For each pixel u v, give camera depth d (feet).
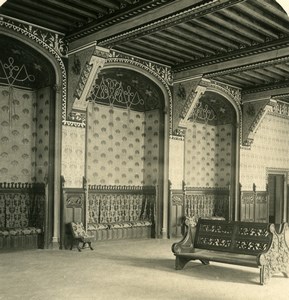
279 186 53.21
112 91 37.68
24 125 32.14
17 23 29.09
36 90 32.81
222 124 47.11
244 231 23.22
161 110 38.96
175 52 35.24
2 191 30.73
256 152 48.32
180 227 39.47
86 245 32.45
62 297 17.58
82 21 29.48
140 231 37.60
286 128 53.42
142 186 39.99
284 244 22.31
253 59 32.99
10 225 30.94
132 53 35.53
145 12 25.89
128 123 39.01
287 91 42.57
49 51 30.81
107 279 21.01
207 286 19.85
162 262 25.86
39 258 26.68
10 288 18.97
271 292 18.93
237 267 24.47
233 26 29.07
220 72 35.86
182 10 24.18
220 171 46.93
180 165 39.83
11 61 31.45
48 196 30.73
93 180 36.04
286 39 30.25
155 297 17.80
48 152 31.14
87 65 30.09
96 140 36.40
